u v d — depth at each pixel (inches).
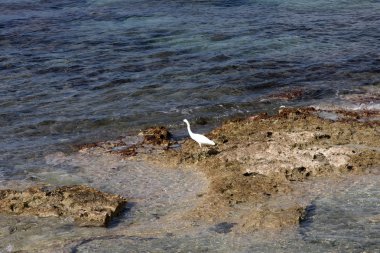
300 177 871.7
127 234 746.8
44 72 1408.7
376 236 701.9
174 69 1416.1
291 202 800.3
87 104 1226.6
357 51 1528.1
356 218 747.4
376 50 1531.7
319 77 1362.0
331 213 764.0
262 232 725.9
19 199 834.8
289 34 1683.1
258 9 1991.9
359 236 703.7
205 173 907.4
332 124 1053.2
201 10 1988.2
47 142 1063.0
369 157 917.8
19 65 1454.2
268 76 1369.3
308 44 1593.3
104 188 884.6
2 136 1089.4
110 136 1082.7
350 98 1234.6
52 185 899.4
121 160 978.1
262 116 1117.1
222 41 1628.9
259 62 1456.7
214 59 1482.5
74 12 1996.8
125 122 1139.9
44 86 1325.0
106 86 1320.1
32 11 2015.3
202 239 721.0
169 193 858.1
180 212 798.5
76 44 1620.3
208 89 1293.1
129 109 1198.3
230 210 788.6
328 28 1739.7
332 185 846.5
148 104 1221.7
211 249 696.4
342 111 1144.8
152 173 925.8
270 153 943.7
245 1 2112.5
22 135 1095.0
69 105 1222.9
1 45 1616.6
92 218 779.4
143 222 779.4
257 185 850.8
